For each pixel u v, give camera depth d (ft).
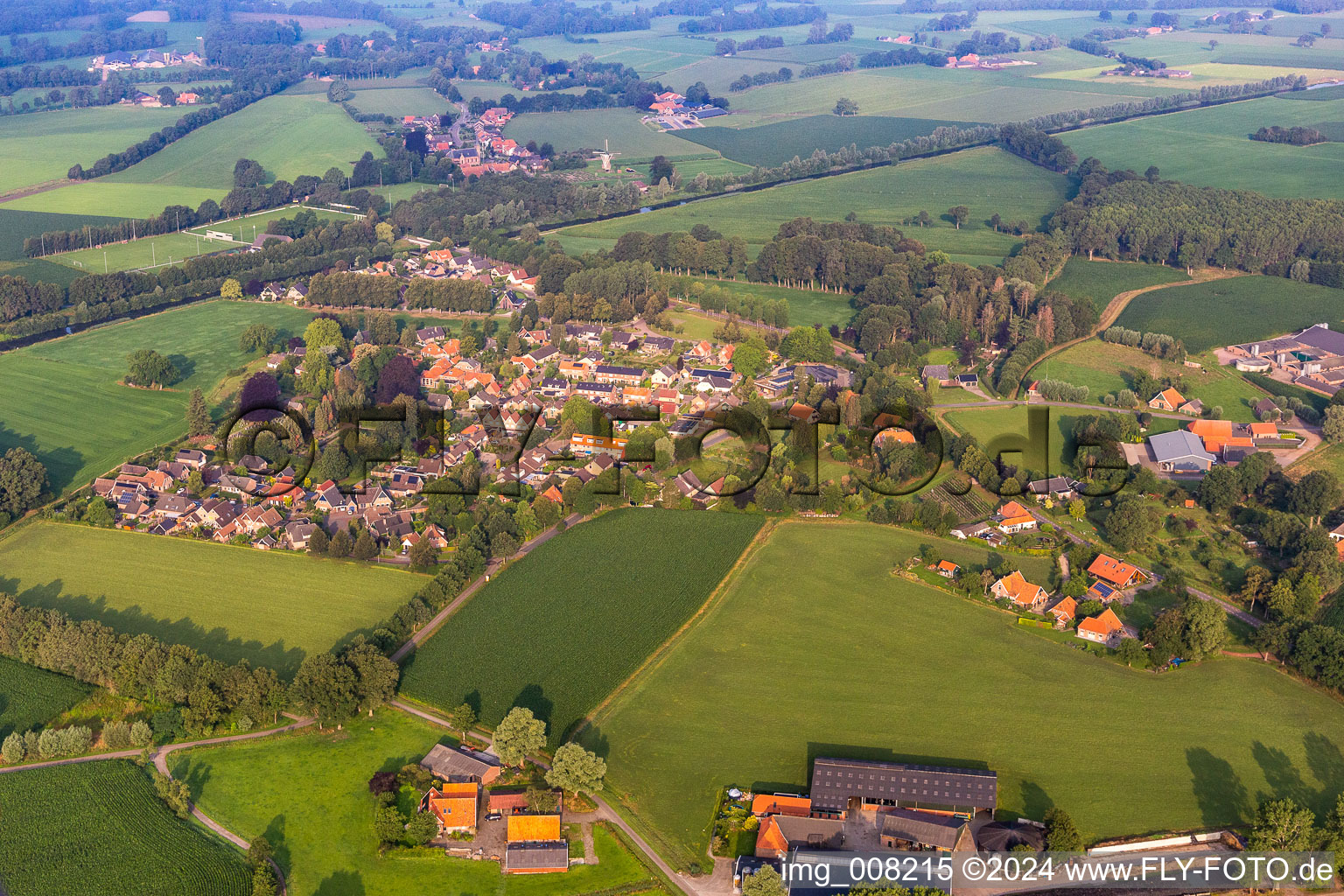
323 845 623.36
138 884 593.42
